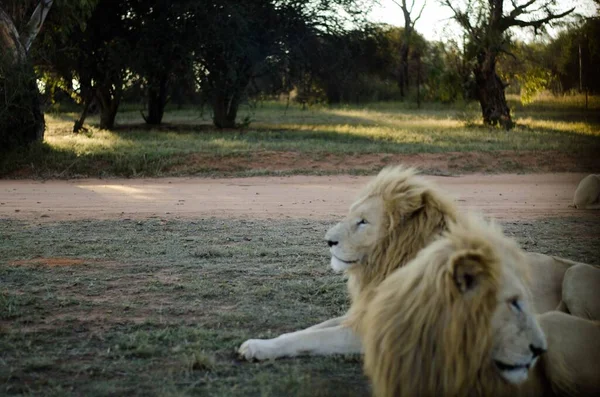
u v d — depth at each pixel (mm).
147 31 23578
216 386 3533
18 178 15516
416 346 2756
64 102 38156
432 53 43438
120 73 24062
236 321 4719
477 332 2648
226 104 26453
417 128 25875
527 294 2812
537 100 36000
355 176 15289
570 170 15695
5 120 16906
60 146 17641
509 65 29250
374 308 2928
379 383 2889
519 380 2680
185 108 39531
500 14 25562
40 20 18297
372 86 46312
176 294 5434
